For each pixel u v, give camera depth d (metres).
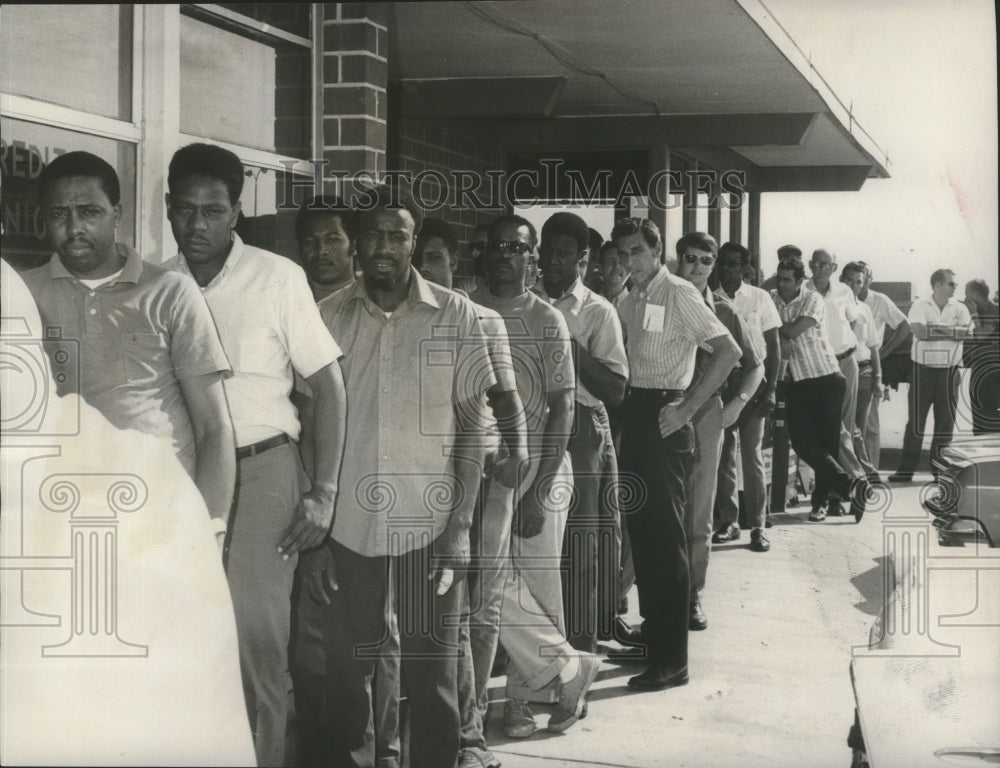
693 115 4.96
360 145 4.27
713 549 4.96
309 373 3.85
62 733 3.72
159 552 3.73
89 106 3.70
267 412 3.78
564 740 4.16
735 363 4.54
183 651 3.75
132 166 3.79
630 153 5.05
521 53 4.89
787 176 4.61
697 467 4.80
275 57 4.20
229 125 4.05
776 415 4.70
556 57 4.92
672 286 4.54
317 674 3.93
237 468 3.78
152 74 3.79
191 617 3.76
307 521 3.83
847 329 4.53
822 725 4.23
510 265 4.20
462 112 5.00
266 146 4.18
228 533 3.78
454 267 4.29
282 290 3.79
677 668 4.53
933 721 3.76
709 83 4.94
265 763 3.87
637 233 4.59
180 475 3.74
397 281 3.91
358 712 3.91
